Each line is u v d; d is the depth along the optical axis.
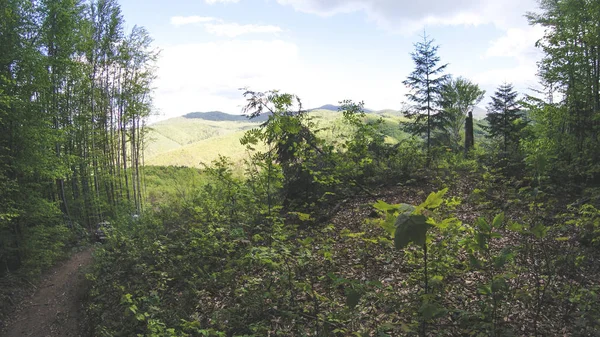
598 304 4.04
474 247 2.63
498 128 24.05
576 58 12.88
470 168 14.99
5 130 12.71
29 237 13.57
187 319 6.14
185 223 12.40
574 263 5.07
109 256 11.86
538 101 13.12
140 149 29.44
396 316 4.30
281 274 5.42
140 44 25.91
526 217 6.79
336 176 11.04
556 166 11.35
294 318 4.58
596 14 12.34
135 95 26.53
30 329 10.10
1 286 11.91
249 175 9.89
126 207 22.75
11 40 12.84
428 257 4.99
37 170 13.48
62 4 15.38
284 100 8.48
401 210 1.77
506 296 4.27
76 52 19.70
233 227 9.30
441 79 22.47
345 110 10.50
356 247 7.18
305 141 11.25
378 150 15.76
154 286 8.56
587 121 12.74
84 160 20.42
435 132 23.27
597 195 8.91
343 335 4.07
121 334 6.97
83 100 21.42
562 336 3.72
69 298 11.63
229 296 6.54
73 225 18.69
